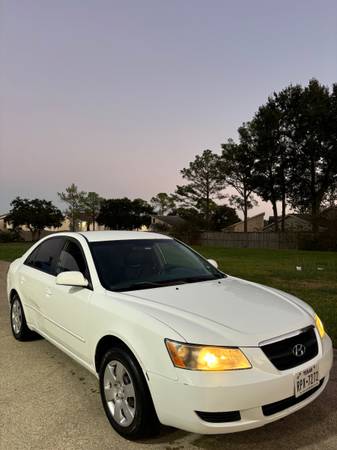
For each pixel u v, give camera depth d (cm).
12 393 401
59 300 428
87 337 373
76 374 448
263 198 4856
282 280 1147
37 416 355
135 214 7669
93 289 386
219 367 276
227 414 276
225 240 4556
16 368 465
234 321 311
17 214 5850
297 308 360
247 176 4944
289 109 4400
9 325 658
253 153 4712
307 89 4238
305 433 327
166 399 284
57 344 447
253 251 3031
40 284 481
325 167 4291
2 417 354
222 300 355
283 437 321
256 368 281
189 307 334
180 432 329
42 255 527
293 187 4534
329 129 4103
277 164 4528
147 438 317
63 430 332
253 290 400
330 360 333
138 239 475
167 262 455
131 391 314
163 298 354
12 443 313
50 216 6066
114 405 333
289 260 1925
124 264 420
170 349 287
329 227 3503
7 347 539
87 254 426
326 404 376
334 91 4066
